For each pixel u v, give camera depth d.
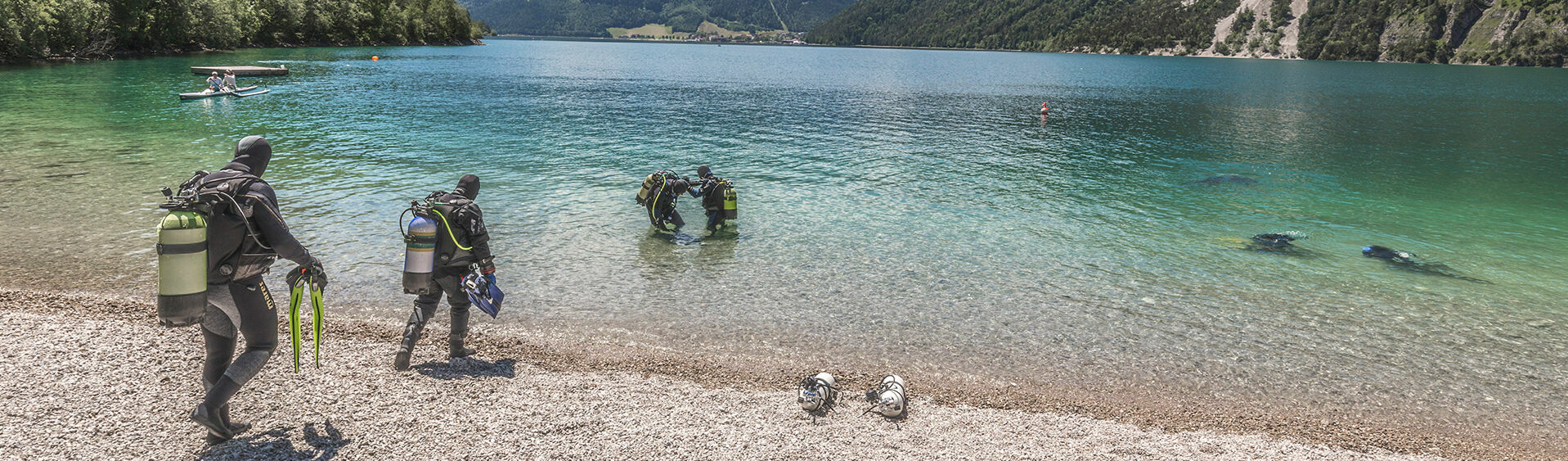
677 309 7.77
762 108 34.06
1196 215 13.02
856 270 9.27
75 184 12.88
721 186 10.82
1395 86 73.19
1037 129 27.56
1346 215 13.50
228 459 4.23
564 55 127.56
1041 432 5.23
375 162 16.38
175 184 13.19
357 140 20.11
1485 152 23.81
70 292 7.42
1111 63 157.00
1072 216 12.67
